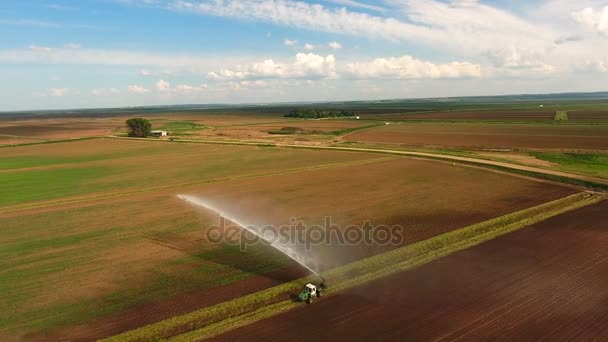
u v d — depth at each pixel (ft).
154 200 186.19
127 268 110.42
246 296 91.76
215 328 81.00
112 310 88.53
